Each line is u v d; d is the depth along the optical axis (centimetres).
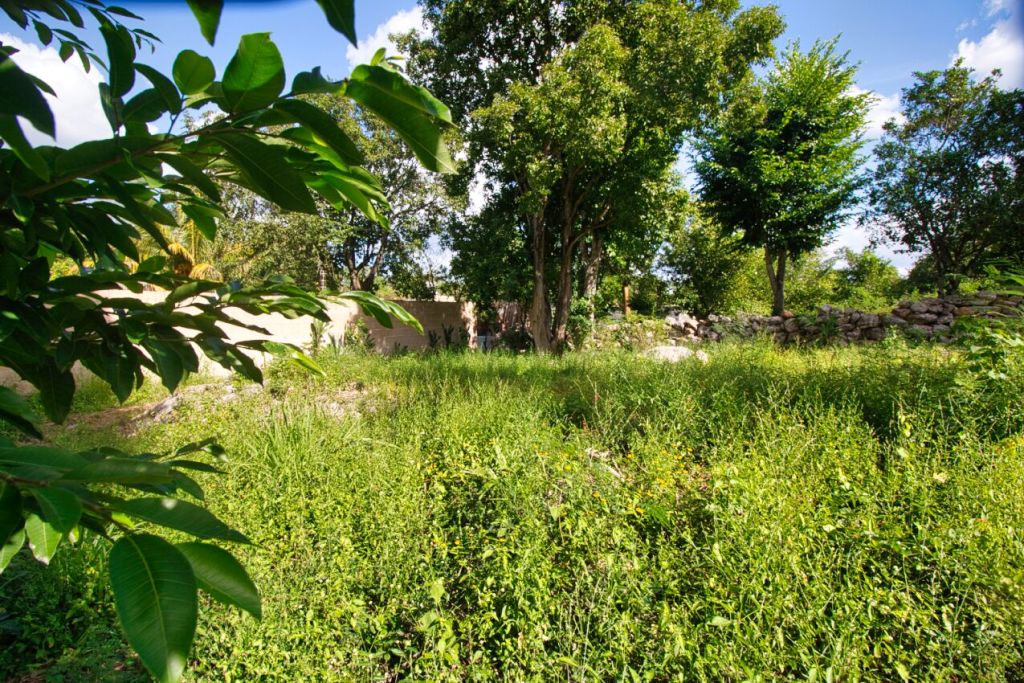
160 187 91
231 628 229
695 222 2280
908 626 220
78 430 530
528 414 452
